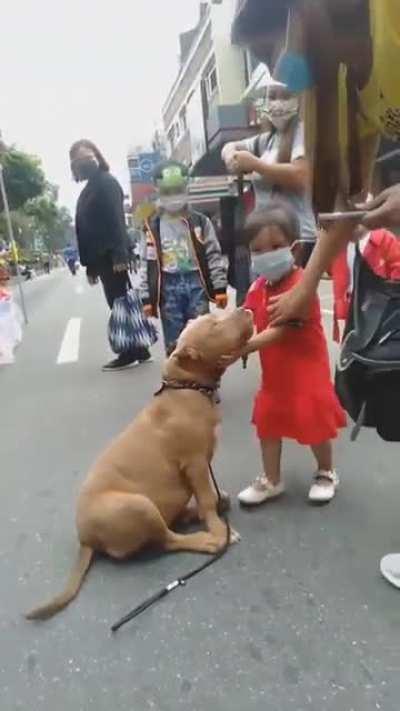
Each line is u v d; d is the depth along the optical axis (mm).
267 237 1589
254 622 1201
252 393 2787
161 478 1481
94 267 3461
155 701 1021
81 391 3113
